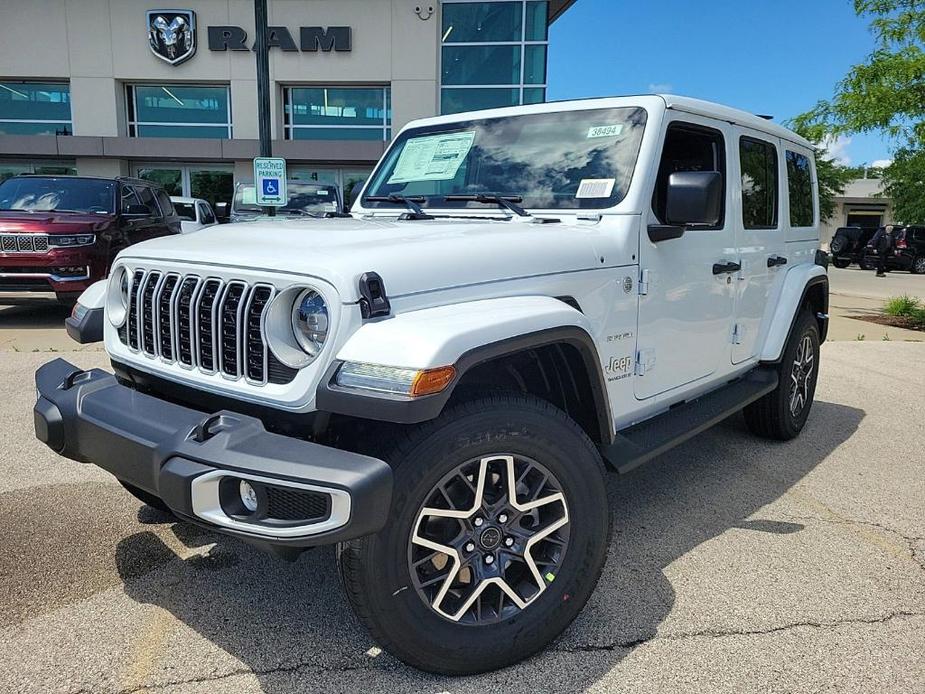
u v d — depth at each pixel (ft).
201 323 8.00
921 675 7.93
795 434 16.60
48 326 29.22
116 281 9.50
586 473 8.13
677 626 8.84
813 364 17.01
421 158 12.40
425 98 67.36
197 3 66.80
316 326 7.09
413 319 7.08
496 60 67.00
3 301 36.11
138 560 10.32
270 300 7.21
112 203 31.91
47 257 27.86
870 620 9.02
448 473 7.18
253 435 6.84
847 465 14.96
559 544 8.13
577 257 9.14
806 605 9.36
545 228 9.48
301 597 9.39
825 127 36.17
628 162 10.22
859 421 18.30
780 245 14.83
